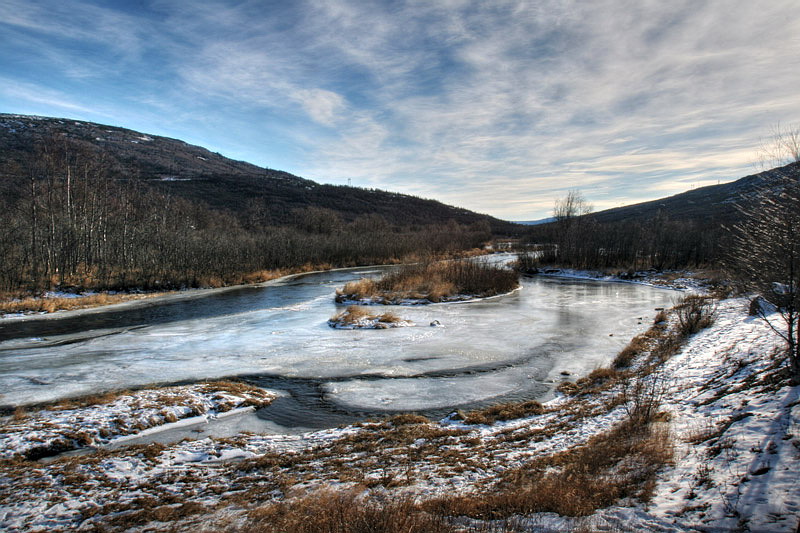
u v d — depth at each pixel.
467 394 15.04
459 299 36.22
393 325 25.77
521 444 9.98
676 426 9.14
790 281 9.89
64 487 8.81
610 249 61.41
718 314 22.44
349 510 6.70
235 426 12.72
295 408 14.09
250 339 23.06
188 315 30.27
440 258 76.19
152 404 13.52
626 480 6.98
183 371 17.70
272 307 33.44
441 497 7.16
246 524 6.70
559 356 19.38
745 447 7.03
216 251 51.50
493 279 41.97
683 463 7.20
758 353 12.61
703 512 5.55
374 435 11.34
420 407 14.01
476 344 21.59
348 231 94.94
